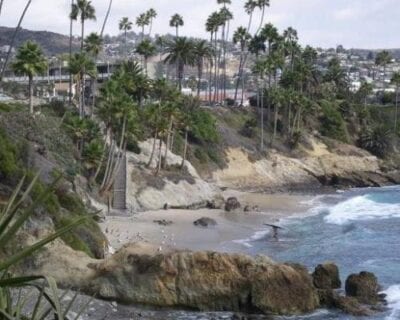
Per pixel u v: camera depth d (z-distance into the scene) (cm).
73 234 3950
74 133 6744
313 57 15375
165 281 3359
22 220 665
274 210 7669
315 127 12600
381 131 12769
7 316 661
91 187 6556
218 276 3344
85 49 8975
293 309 3269
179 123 8500
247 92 17638
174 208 7288
